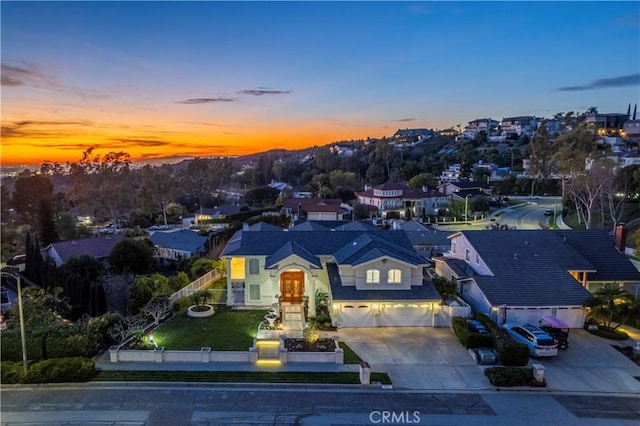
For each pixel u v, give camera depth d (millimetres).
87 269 49812
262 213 103500
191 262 55969
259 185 187500
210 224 95875
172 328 32094
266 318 33094
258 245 37344
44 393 23188
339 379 24781
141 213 110438
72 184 124000
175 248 64375
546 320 30266
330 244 38781
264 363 26594
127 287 42219
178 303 36000
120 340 29828
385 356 27828
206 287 41344
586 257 38031
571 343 30078
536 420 21156
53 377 24172
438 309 32750
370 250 34438
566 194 91375
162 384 24156
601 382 24953
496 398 23125
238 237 43562
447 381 24812
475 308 35031
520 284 33531
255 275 36656
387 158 160750
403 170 144250
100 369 25828
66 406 21938
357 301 32156
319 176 146250
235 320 33719
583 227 72312
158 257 65938
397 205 100688
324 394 23281
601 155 83438
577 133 108062
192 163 144500
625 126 159875
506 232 40281
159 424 20453
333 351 27062
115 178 124188
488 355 26734
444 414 21547
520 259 36281
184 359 26797
